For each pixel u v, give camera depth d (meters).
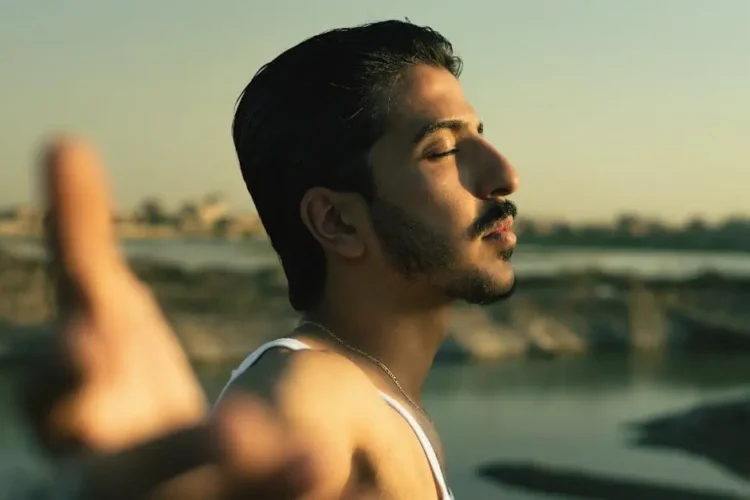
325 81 1.66
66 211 0.34
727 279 42.72
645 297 39.97
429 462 1.33
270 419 0.51
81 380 0.33
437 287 1.66
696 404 23.42
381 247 1.64
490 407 24.55
